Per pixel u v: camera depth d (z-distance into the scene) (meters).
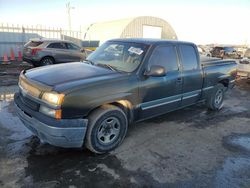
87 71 3.82
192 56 5.07
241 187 3.04
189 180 3.13
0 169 3.16
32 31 18.09
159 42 4.41
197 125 5.11
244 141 4.41
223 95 6.34
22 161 3.37
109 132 3.69
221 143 4.28
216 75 5.81
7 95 6.93
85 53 13.94
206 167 3.46
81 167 3.30
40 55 12.20
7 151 3.62
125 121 3.88
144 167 3.38
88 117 3.42
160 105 4.43
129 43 4.50
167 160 3.60
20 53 16.45
